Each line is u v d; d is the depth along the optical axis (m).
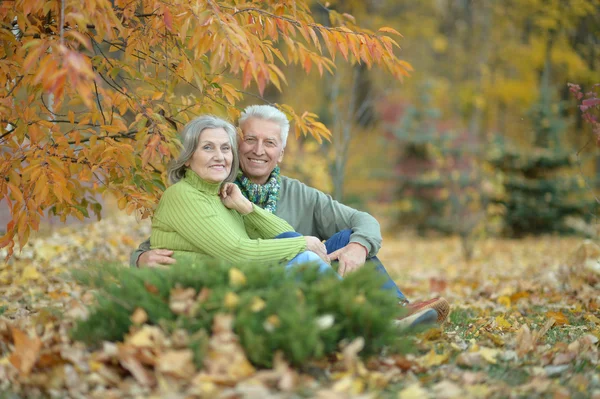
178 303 2.71
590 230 14.17
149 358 2.61
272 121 4.02
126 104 3.82
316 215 4.24
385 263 10.09
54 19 3.81
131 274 2.95
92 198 4.39
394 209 17.23
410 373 2.87
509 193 14.27
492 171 14.30
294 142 12.64
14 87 3.70
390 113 17.94
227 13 3.42
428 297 6.20
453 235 15.81
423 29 17.38
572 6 9.98
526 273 7.62
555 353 3.28
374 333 2.88
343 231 4.02
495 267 9.01
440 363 3.05
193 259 3.37
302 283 2.91
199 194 3.51
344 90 10.91
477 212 12.62
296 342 2.58
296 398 2.46
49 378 2.61
